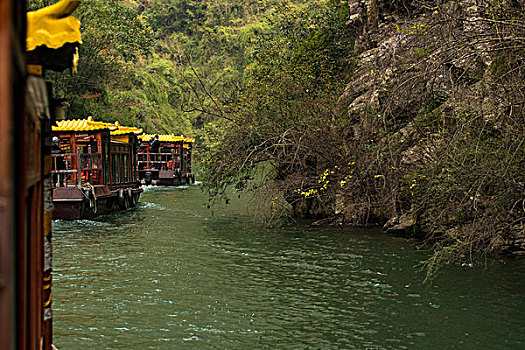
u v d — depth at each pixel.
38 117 3.38
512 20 10.18
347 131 17.12
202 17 88.56
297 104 18.42
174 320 8.66
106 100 51.53
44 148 4.57
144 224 18.91
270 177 19.00
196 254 13.65
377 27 20.36
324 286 10.50
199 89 70.44
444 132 12.18
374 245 14.23
